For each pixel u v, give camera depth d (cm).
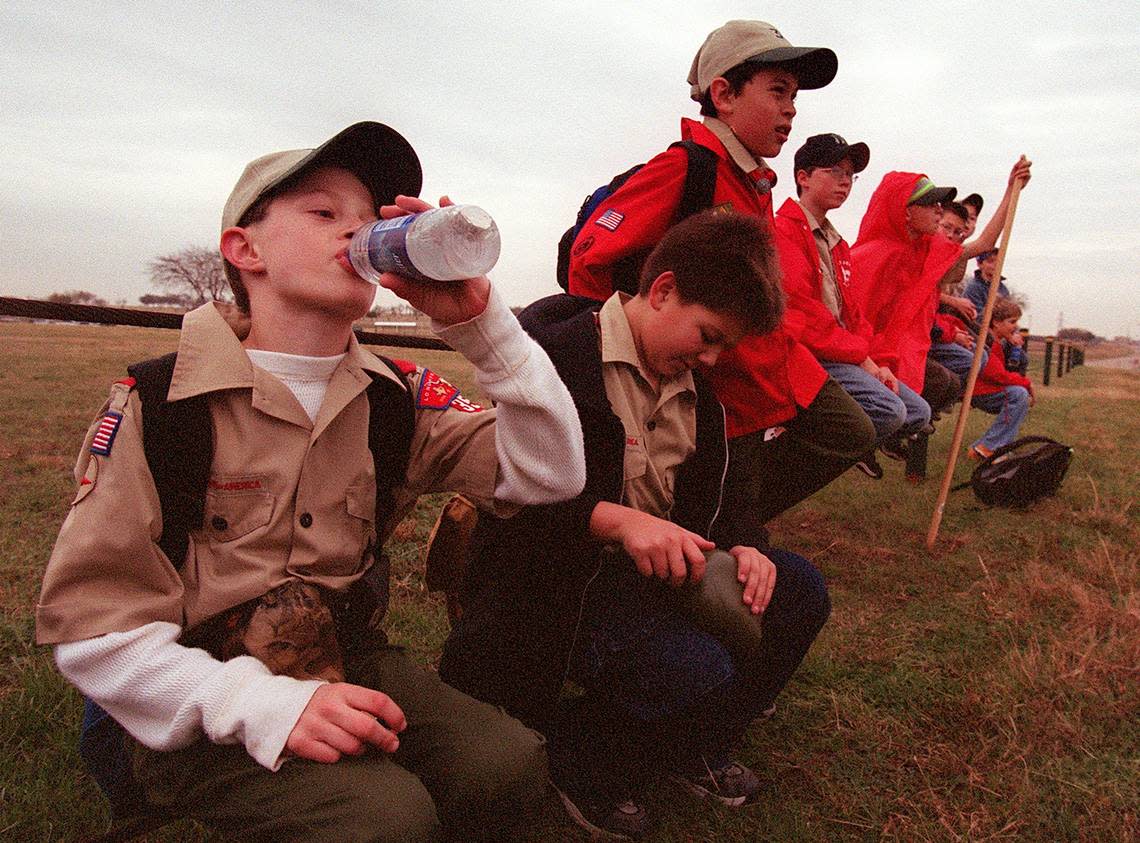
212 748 126
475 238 121
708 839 200
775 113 279
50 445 591
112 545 122
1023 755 232
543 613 183
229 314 143
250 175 138
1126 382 2136
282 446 135
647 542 167
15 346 1878
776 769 229
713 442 203
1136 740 242
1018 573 383
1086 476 619
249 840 123
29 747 218
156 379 129
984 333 432
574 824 202
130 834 145
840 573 387
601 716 197
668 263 181
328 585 139
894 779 225
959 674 279
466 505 208
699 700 185
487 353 136
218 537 132
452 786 138
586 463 182
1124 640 292
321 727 117
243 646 131
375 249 124
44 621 118
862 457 324
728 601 173
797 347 304
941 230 580
